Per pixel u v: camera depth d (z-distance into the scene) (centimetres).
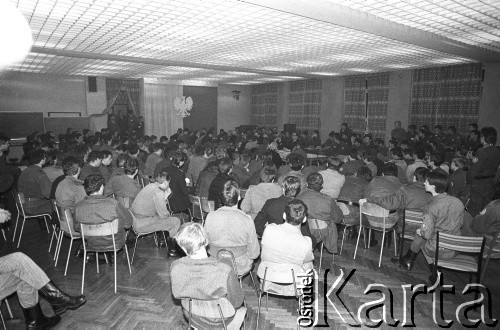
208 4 429
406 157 675
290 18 484
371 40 624
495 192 386
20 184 504
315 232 393
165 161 607
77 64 973
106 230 365
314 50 734
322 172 506
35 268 298
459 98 948
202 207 475
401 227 471
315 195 385
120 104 1434
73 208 411
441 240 336
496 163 536
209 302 227
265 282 299
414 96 1056
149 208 433
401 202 421
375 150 856
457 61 871
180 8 447
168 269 435
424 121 1038
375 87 1170
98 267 426
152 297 367
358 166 627
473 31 574
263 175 432
